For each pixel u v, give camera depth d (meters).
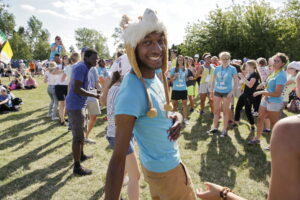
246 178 3.45
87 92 3.23
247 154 4.26
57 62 7.23
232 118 6.14
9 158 4.07
